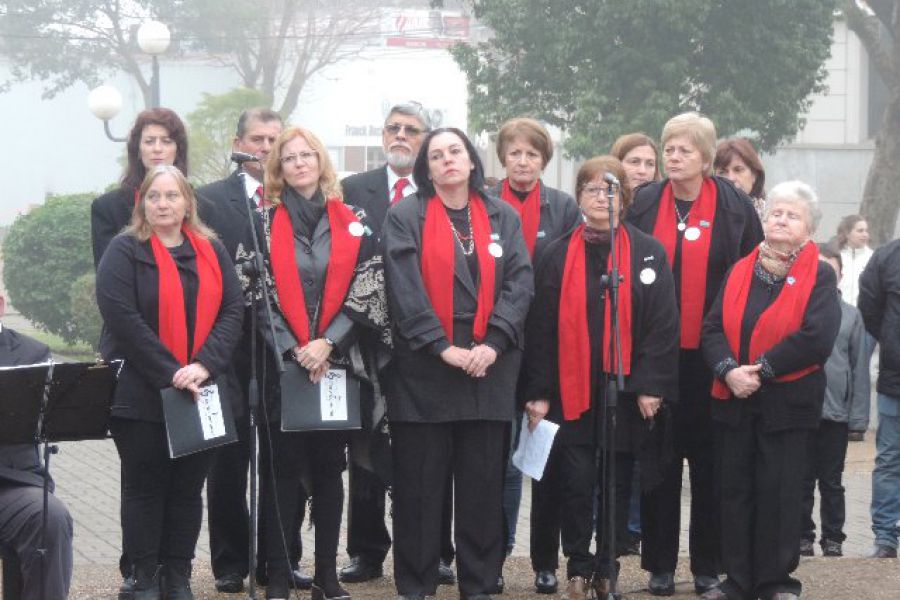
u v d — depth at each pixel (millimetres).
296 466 6480
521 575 7508
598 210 6551
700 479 6965
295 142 6484
